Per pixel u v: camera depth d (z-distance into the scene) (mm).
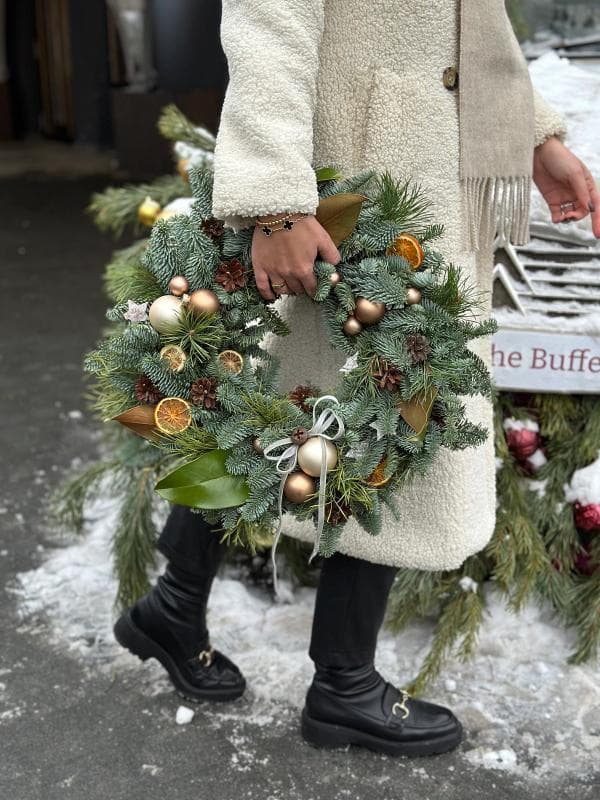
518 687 1833
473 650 1902
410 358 1292
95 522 2447
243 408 1307
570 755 1668
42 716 1760
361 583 1573
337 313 1315
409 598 1952
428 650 1926
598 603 1901
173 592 1700
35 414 3230
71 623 2031
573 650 1923
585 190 1562
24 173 8469
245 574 2197
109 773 1625
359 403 1290
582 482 1939
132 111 8195
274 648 1936
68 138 10023
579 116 1982
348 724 1647
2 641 1974
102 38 9172
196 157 2420
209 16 8117
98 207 2633
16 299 4703
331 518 1305
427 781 1610
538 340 1906
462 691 1822
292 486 1257
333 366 1456
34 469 2797
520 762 1652
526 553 1969
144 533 2041
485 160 1364
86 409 3273
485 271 1509
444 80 1340
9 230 6336
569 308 1895
